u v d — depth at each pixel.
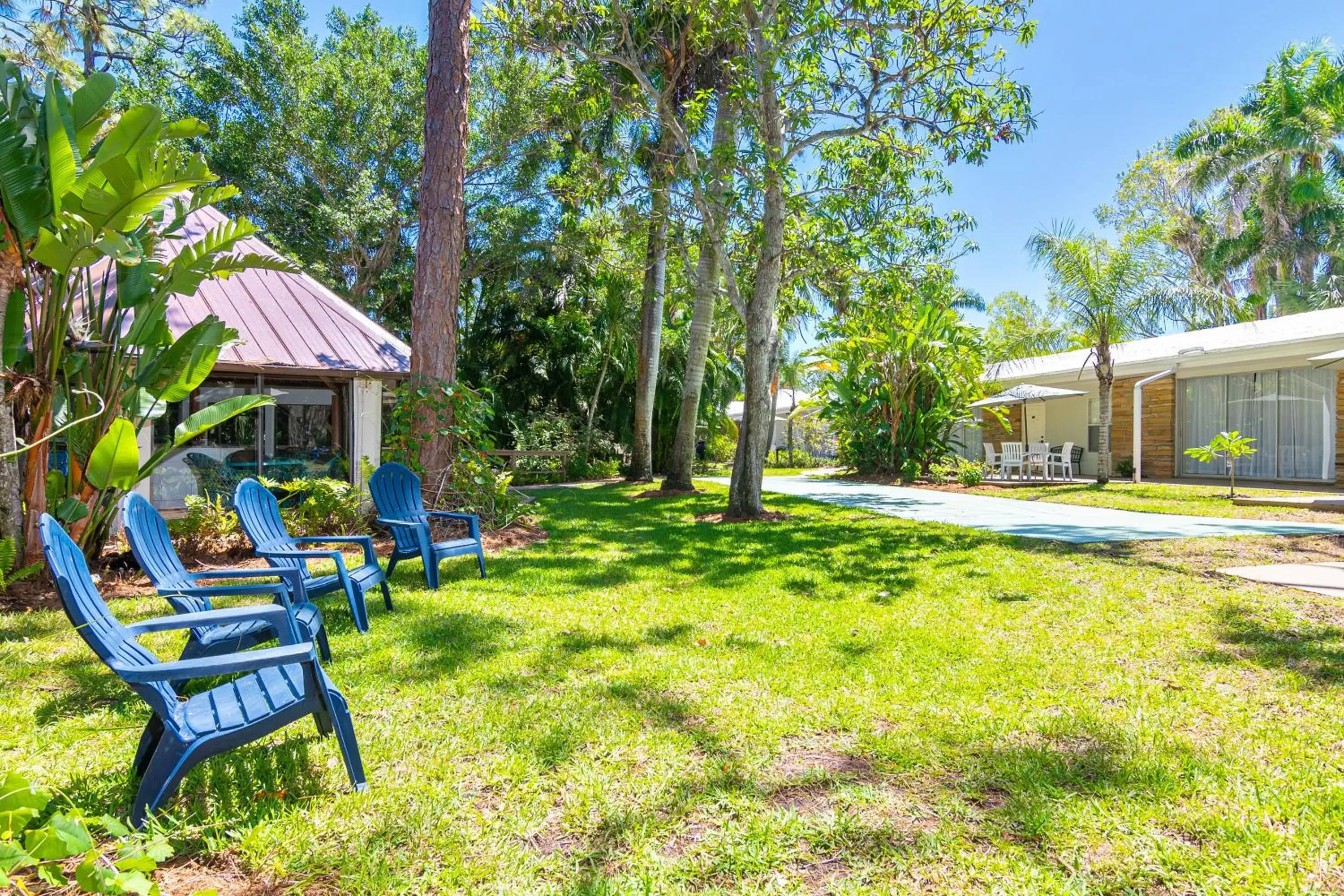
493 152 21.95
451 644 4.14
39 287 6.24
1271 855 2.06
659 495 14.51
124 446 5.47
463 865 2.04
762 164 9.48
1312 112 23.25
